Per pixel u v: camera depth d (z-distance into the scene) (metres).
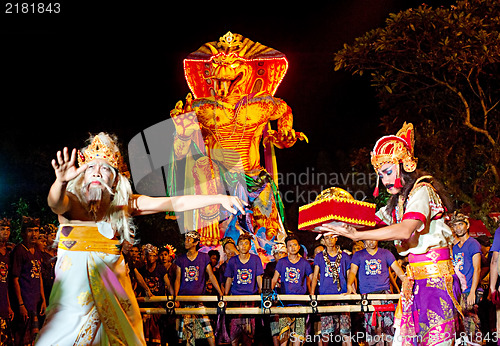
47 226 8.83
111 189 4.75
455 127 12.16
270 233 11.08
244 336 8.44
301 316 8.41
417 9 11.05
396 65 12.38
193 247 8.53
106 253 4.68
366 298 8.15
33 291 7.89
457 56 11.02
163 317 9.09
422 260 4.79
